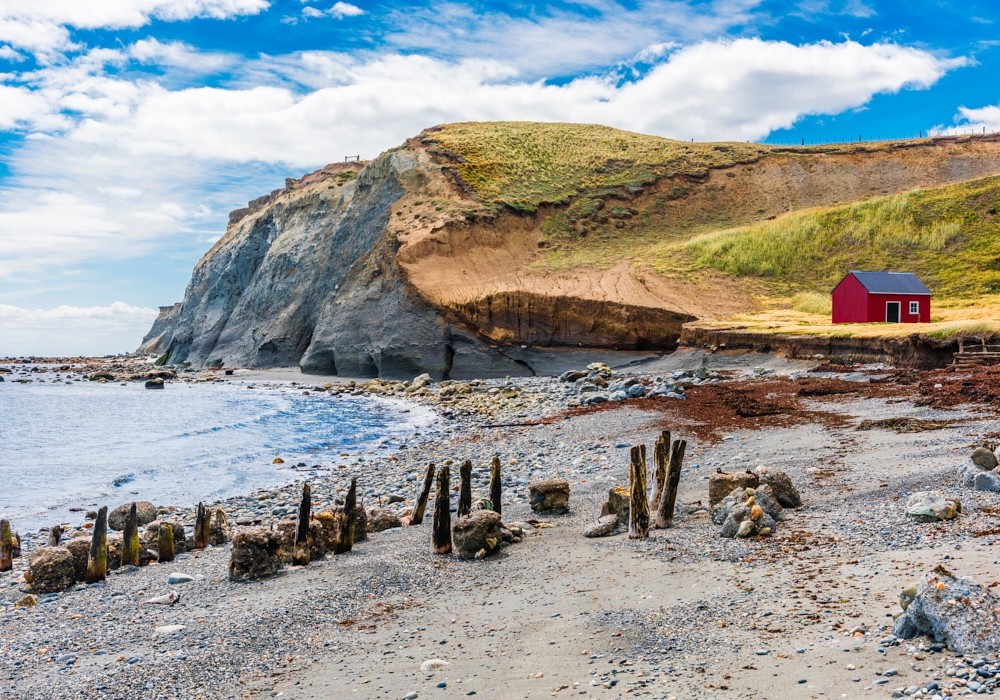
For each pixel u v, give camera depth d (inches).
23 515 805.2
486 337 2383.1
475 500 738.2
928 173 3614.7
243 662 358.0
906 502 490.0
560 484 636.1
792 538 447.2
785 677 265.9
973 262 2495.1
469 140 3614.7
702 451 834.2
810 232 2883.9
